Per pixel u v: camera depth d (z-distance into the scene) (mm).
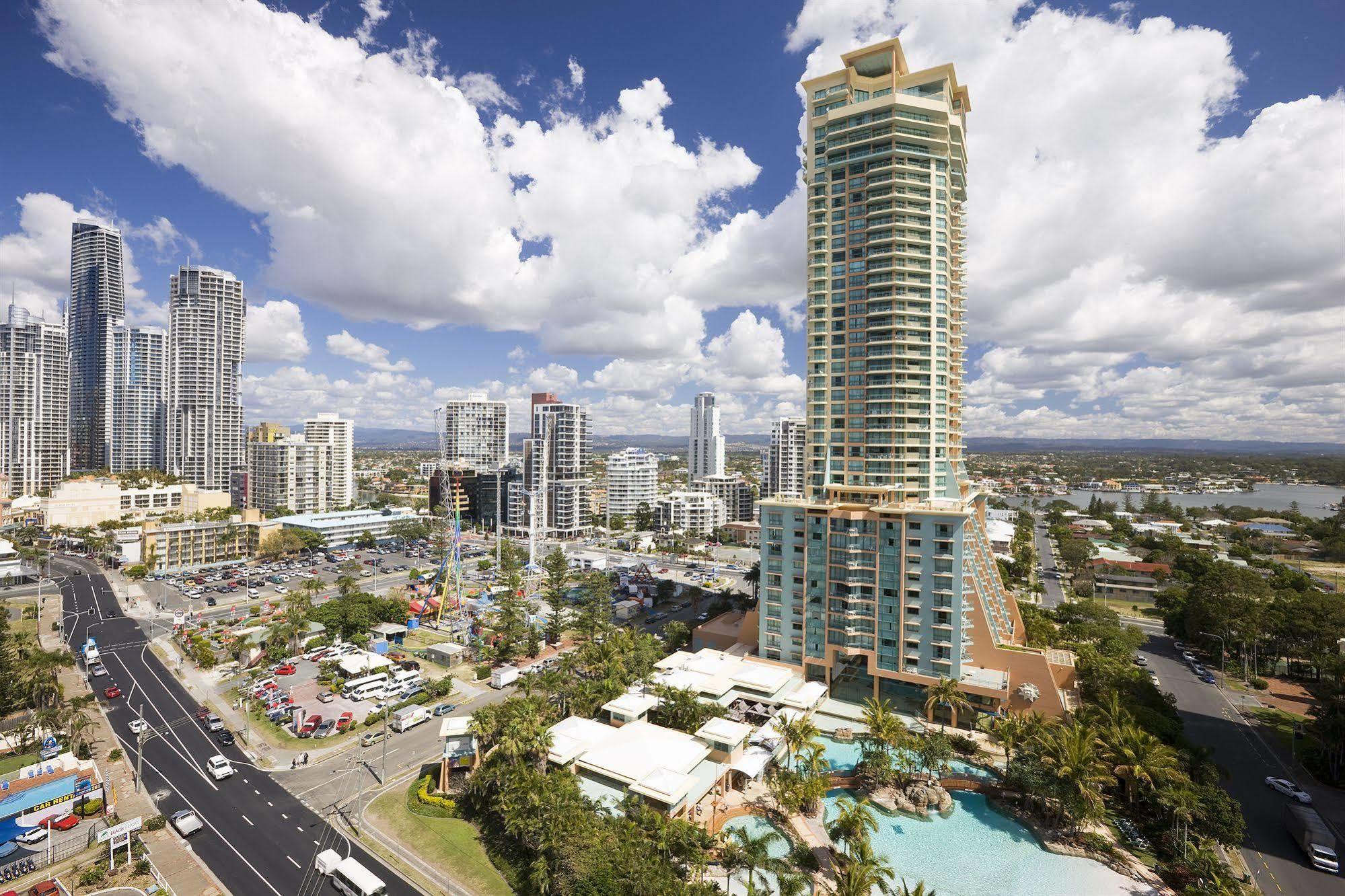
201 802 93500
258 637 159125
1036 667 118750
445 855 82000
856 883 68500
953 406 152625
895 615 125625
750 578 190250
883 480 134500
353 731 117438
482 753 97438
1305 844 83938
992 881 79625
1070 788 86438
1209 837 82000
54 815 85688
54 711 109812
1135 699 113375
